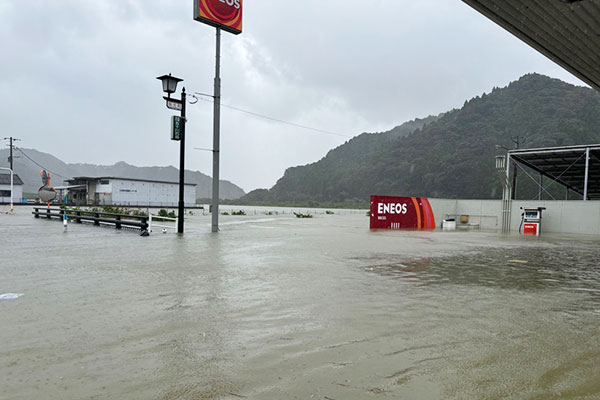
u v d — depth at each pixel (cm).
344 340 397
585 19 786
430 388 296
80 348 366
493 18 796
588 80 1150
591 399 284
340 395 283
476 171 9656
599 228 2180
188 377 309
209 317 466
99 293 572
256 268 794
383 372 323
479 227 2600
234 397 278
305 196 17550
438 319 474
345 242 1347
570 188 4056
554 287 671
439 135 13238
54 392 282
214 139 1658
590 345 395
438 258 1001
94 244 1155
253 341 390
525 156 2933
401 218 2383
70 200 6994
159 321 448
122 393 282
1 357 343
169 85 1528
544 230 2370
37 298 541
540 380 314
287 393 285
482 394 288
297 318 468
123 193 6494
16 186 6750
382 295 591
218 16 1653
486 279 731
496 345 390
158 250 1039
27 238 1304
